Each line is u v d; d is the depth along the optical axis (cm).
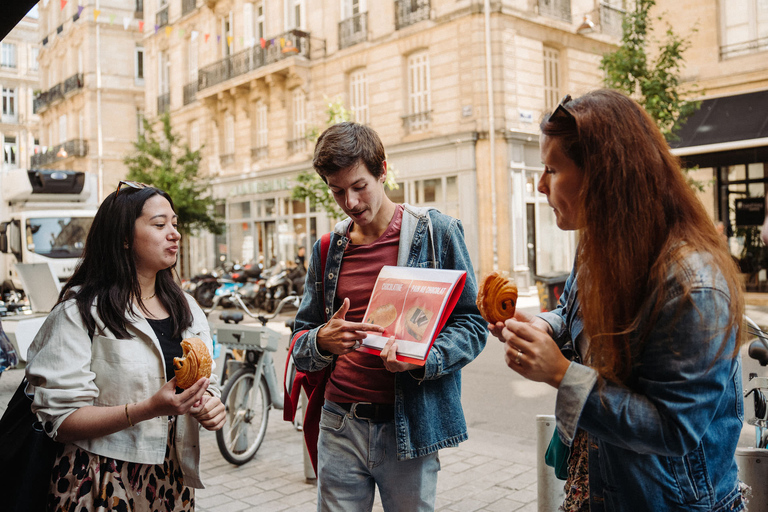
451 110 1612
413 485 195
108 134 3139
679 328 112
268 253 2220
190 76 2595
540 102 1655
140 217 198
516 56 1588
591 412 116
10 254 1335
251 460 448
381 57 1761
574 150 129
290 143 2070
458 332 193
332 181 195
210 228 2050
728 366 113
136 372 188
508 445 475
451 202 1627
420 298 180
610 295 120
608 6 1847
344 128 194
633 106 127
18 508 178
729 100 1233
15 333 646
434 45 1638
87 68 3102
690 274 113
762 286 1249
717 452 123
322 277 219
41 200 1280
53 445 183
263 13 2164
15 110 4338
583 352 142
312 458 221
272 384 470
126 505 182
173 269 215
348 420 200
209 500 371
